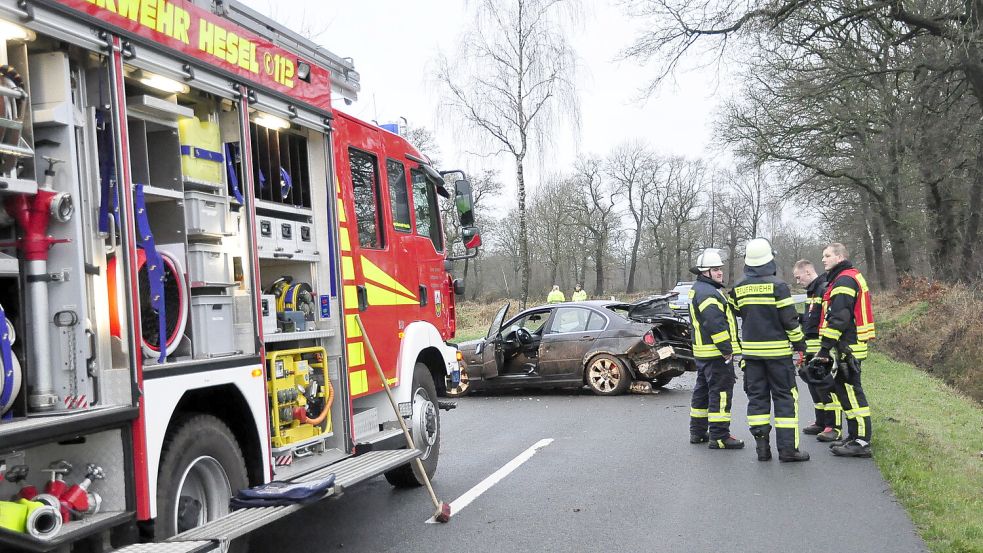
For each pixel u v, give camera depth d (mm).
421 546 5434
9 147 3234
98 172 3652
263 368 4820
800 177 31953
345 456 5809
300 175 5859
